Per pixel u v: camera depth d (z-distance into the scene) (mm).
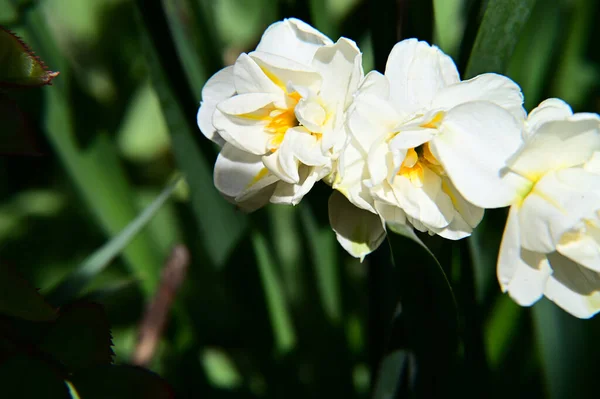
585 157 388
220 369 524
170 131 454
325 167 390
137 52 624
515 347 498
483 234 488
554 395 450
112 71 621
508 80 392
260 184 399
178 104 451
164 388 393
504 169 387
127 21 625
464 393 438
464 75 418
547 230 385
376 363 444
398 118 391
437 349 405
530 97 503
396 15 424
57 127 481
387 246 427
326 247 491
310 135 393
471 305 432
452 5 529
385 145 391
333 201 404
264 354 502
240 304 493
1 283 380
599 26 565
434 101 393
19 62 380
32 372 388
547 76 503
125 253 501
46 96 475
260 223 487
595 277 397
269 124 397
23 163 606
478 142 388
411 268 388
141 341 471
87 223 582
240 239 479
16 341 391
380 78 391
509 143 387
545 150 388
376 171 388
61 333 393
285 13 461
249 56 391
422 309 397
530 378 494
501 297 490
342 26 514
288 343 512
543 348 449
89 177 492
